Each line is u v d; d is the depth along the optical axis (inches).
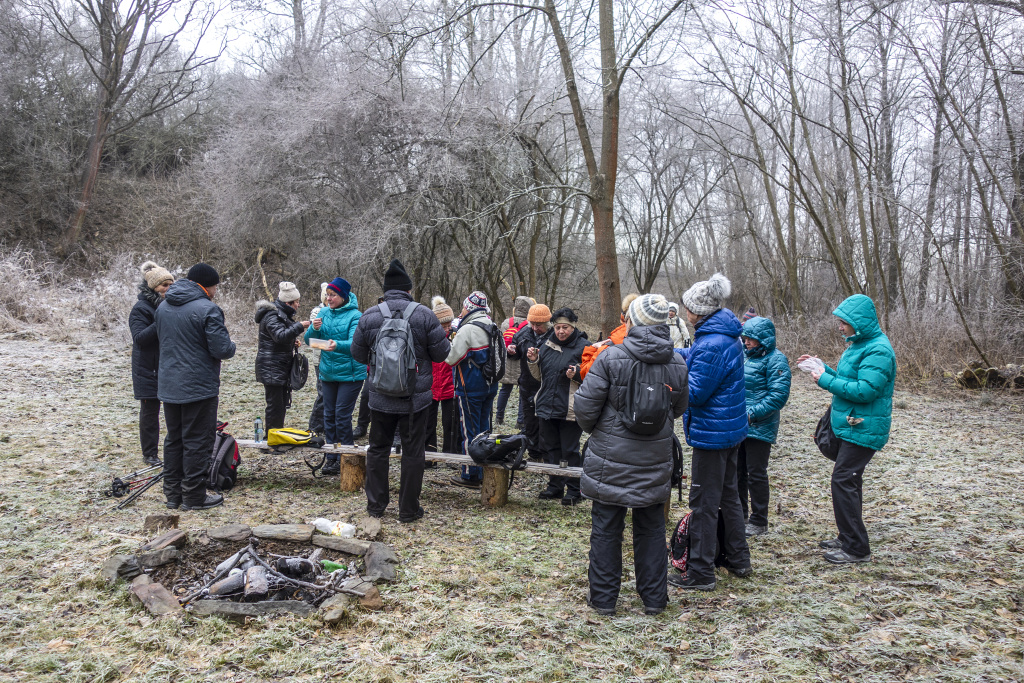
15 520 174.4
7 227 685.9
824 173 645.9
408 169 563.2
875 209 583.2
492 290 580.1
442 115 512.7
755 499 192.5
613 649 124.3
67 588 136.6
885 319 518.0
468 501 216.5
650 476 136.2
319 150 599.8
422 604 138.3
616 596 140.0
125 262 676.7
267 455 258.5
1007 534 186.2
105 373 397.4
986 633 131.8
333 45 615.5
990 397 401.4
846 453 167.5
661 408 132.0
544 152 541.6
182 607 131.1
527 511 208.8
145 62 837.8
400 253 581.3
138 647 117.3
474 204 532.7
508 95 524.1
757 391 188.5
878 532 191.5
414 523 188.7
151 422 228.2
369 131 574.6
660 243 792.9
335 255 607.8
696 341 152.6
